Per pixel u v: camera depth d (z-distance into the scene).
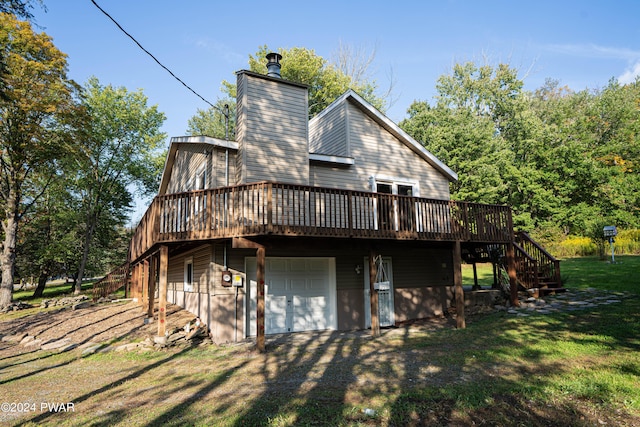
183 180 14.77
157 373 7.12
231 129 35.56
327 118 14.13
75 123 21.44
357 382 6.20
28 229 26.98
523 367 6.55
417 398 5.34
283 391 5.86
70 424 4.82
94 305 18.22
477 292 13.18
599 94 42.66
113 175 28.47
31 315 17.25
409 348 8.45
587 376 5.89
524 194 27.05
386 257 12.83
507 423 4.52
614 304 10.95
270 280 11.06
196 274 11.96
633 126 29.84
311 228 8.76
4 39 18.67
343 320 11.57
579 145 26.61
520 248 13.59
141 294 17.45
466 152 25.50
